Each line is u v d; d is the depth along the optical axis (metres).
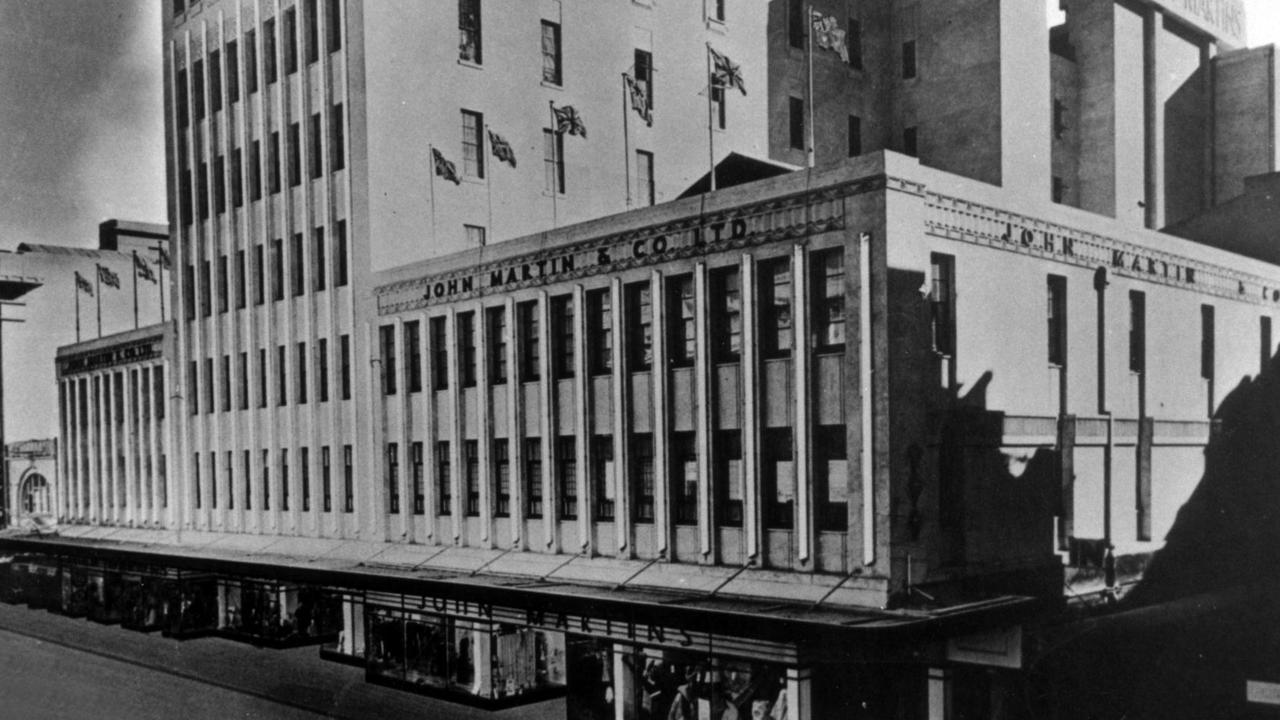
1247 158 50.12
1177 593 31.19
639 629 25.08
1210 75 51.41
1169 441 31.31
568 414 30.02
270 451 42.38
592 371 29.22
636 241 27.78
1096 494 28.55
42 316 64.38
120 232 69.06
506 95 42.50
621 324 28.12
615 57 46.62
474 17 41.81
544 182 43.72
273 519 42.19
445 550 33.81
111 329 67.50
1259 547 34.81
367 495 37.38
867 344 22.56
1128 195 46.91
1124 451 29.70
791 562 24.19
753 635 21.45
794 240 24.09
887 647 20.02
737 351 25.45
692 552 26.36
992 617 22.20
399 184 38.75
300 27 40.69
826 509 23.77
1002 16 40.47
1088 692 24.94
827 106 43.84
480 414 32.66
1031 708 23.97
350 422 38.47
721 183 35.88
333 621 40.81
